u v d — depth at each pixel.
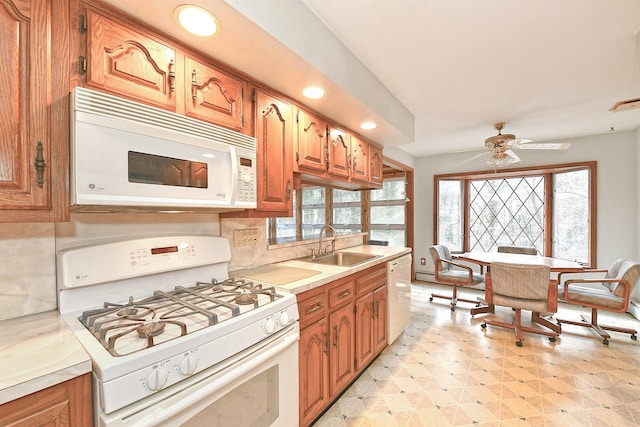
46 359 0.75
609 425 1.63
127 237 1.32
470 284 3.47
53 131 0.87
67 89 0.90
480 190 4.80
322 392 1.63
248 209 1.52
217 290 1.37
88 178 0.89
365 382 2.06
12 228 1.03
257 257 1.96
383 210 5.28
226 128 1.39
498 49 1.78
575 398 1.86
